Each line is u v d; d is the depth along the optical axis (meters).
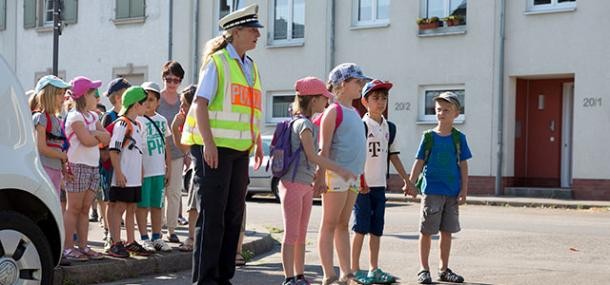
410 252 10.26
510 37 21.88
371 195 7.79
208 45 6.46
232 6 26.62
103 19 28.94
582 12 20.86
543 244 10.98
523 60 21.70
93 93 7.95
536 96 22.58
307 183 6.85
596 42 20.66
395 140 7.98
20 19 30.92
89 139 7.67
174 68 9.75
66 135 7.73
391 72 23.64
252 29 6.41
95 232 10.56
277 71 25.56
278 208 17.33
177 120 9.12
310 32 25.02
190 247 8.85
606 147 20.48
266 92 25.80
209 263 6.21
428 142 7.97
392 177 23.27
